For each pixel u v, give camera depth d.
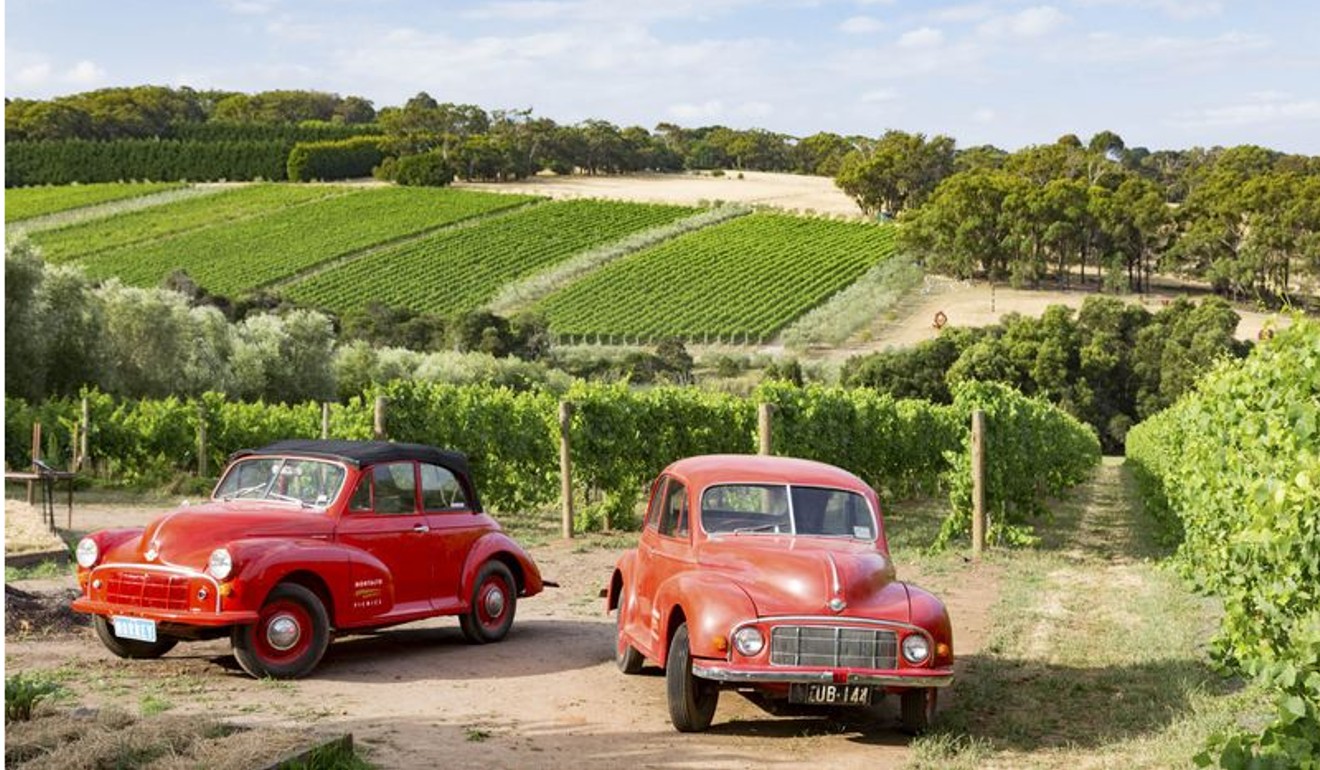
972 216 146.62
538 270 131.00
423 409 22.36
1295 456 9.02
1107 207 152.75
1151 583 15.93
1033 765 7.44
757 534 8.95
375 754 7.15
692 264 135.25
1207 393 14.69
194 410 30.45
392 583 10.24
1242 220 152.62
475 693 9.14
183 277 108.31
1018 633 12.11
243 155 188.38
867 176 187.00
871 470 27.64
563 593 14.69
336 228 145.62
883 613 8.06
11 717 6.95
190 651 10.47
